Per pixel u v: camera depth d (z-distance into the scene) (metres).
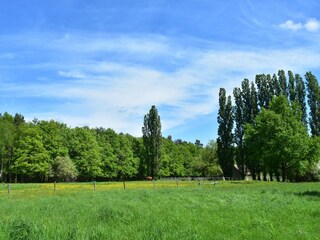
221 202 21.47
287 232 10.97
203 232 10.92
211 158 118.00
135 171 116.94
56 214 16.05
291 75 85.75
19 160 88.06
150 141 105.62
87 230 10.47
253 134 74.44
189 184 58.72
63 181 95.12
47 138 94.06
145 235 10.07
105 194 32.00
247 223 12.74
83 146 102.12
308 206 18.44
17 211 17.73
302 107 83.44
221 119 90.50
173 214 15.38
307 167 69.19
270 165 71.25
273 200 23.22
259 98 87.94
